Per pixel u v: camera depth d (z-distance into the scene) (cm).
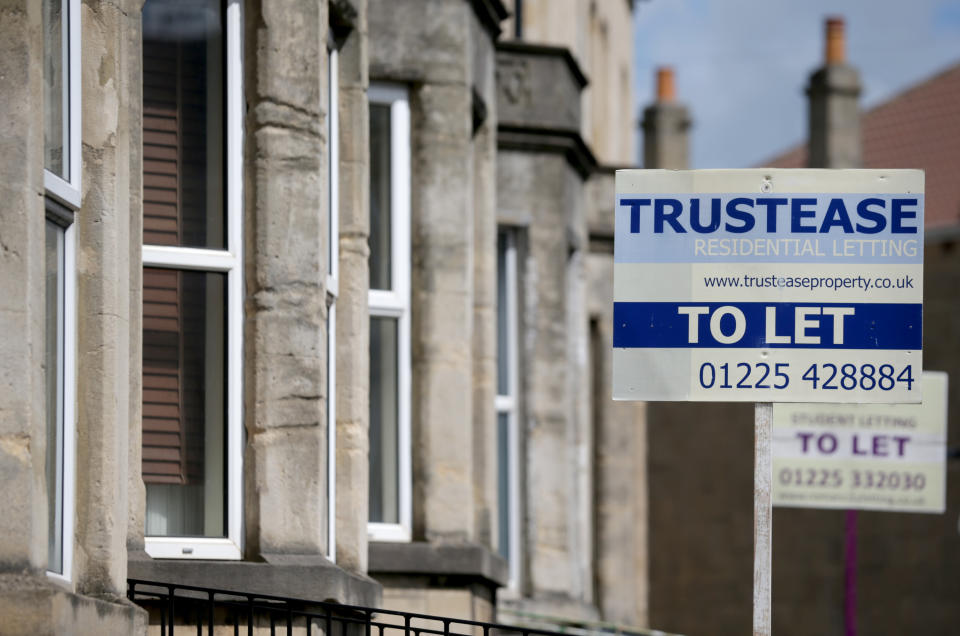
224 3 2034
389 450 2573
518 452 3278
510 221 3269
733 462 6694
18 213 1492
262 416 1986
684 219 1547
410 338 2588
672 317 1541
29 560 1479
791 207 1542
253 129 2017
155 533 1975
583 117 4216
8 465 1478
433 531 2553
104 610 1581
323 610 1947
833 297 1536
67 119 1659
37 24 1524
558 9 3753
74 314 1652
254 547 1972
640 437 4928
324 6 2064
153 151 2016
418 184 2595
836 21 6888
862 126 7238
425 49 2598
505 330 3291
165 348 1994
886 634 6244
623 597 4206
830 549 6381
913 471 3891
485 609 2619
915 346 1530
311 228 2016
